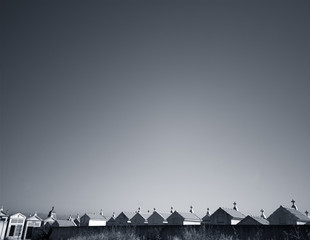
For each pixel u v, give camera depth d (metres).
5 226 50.47
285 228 19.77
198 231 24.31
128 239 26.06
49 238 39.75
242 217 40.62
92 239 27.89
